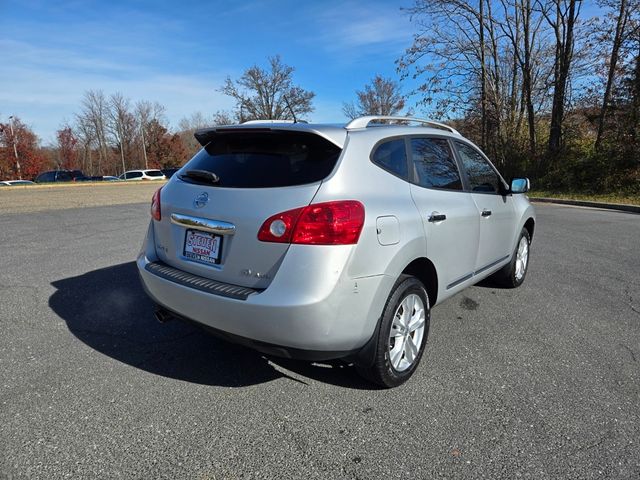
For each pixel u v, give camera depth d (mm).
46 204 14781
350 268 2445
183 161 68875
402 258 2768
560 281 5426
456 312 4340
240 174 2766
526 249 5277
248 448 2326
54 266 5719
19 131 52469
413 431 2486
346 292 2441
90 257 6238
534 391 2916
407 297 2943
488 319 4164
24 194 21672
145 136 67625
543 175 19562
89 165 66688
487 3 21281
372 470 2180
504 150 22422
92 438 2369
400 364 2959
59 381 2928
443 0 20875
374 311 2615
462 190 3723
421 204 3061
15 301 4379
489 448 2346
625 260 6547
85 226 9266
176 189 3064
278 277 2408
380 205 2689
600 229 9453
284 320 2371
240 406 2705
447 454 2297
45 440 2342
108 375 3023
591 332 3885
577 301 4688
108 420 2527
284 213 2438
